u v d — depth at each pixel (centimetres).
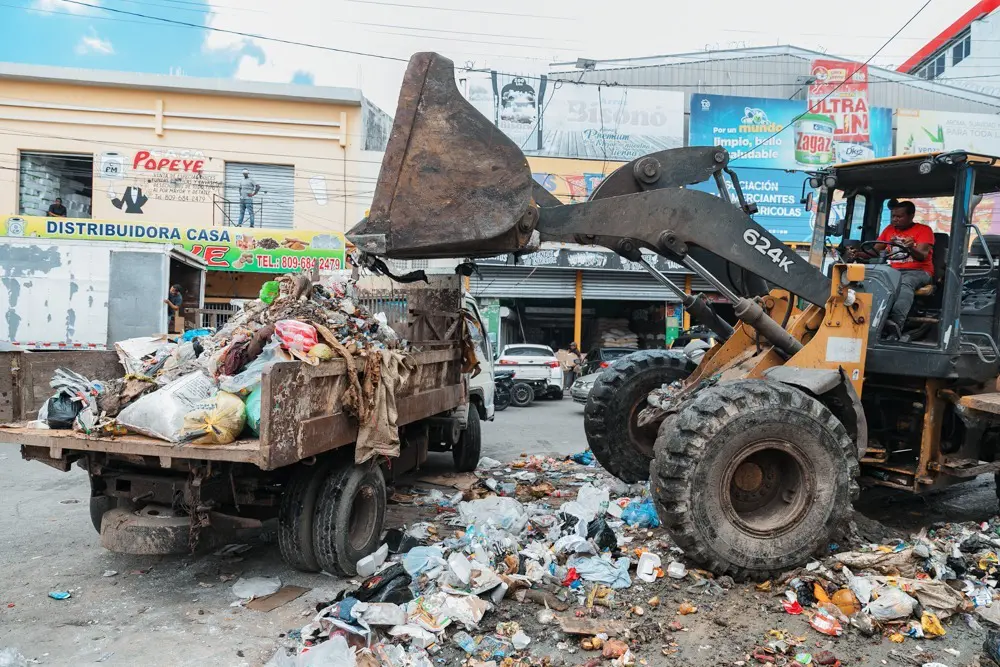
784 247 482
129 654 341
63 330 1291
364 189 2006
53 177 1959
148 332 1302
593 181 2169
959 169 485
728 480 412
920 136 2334
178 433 372
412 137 423
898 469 520
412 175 421
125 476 427
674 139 2266
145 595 416
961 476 495
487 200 415
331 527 424
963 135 2353
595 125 2242
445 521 563
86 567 463
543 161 2158
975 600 393
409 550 472
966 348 492
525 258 2094
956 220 485
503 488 680
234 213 1966
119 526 412
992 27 3028
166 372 456
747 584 417
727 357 559
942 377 484
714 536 406
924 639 359
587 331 2327
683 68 2448
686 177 515
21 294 1278
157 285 1305
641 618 376
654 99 2258
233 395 391
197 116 1930
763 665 331
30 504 624
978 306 534
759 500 445
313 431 393
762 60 2452
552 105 2227
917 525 564
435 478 741
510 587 398
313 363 397
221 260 1850
